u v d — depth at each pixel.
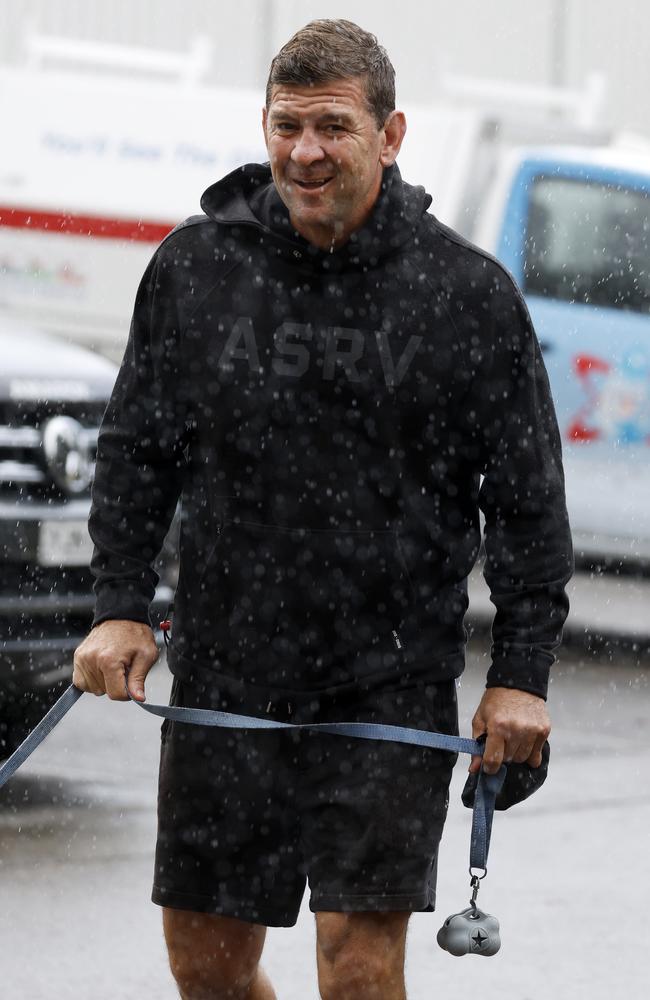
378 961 7.08
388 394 7.11
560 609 7.37
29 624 13.11
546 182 20.86
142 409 7.46
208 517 7.34
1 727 14.60
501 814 14.01
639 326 20.62
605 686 19.59
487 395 7.21
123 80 23.97
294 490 7.18
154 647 7.43
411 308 7.10
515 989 10.30
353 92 6.88
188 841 7.43
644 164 20.95
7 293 23.86
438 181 21.91
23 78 24.20
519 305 7.24
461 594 7.43
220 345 7.20
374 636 7.24
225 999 7.72
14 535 13.12
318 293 7.11
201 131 23.64
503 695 7.26
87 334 23.73
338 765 7.18
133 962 10.31
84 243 23.69
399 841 7.10
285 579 7.22
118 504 7.53
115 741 15.55
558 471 7.43
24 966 10.15
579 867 12.70
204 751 7.35
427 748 7.21
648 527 20.64
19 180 23.91
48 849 12.28
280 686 7.28
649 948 11.07
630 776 15.41
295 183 6.92
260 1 41.06
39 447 13.39
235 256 7.21
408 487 7.20
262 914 7.41
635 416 20.69
